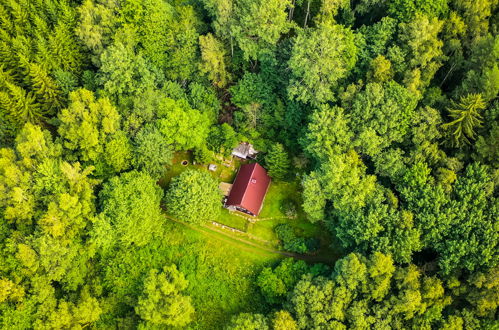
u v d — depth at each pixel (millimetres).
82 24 80375
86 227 74562
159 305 72938
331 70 74938
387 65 73375
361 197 71188
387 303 67500
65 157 77562
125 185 75125
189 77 88125
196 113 83875
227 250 82500
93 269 78062
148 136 79188
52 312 68750
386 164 72750
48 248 69000
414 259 73125
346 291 69250
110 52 78625
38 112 81625
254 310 78125
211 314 78375
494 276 63875
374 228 69500
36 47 81875
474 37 77750
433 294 66000
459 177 69562
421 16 75375
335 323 67375
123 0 82688
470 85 72250
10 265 68250
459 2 77938
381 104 72500
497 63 71812
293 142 86000
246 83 84750
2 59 81500
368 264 68750
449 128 71562
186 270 80250
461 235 67812
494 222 66375
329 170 71938
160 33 83938
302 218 84062
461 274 68375
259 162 87750
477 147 70188
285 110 84188
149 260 79812
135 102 79125
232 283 80188
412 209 70250
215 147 88500
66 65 83438
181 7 86562
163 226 83438
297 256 81812
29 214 71188
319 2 84938
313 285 70250
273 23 79000
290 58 76000
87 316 71562
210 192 79000
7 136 80312
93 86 83375
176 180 80750
